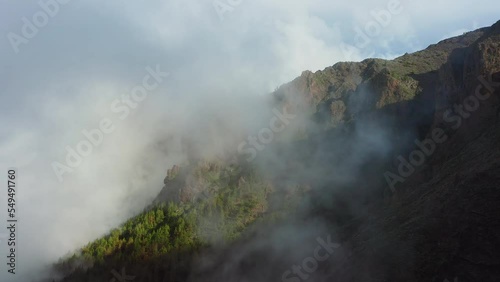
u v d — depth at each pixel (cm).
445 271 3766
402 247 4291
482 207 4034
